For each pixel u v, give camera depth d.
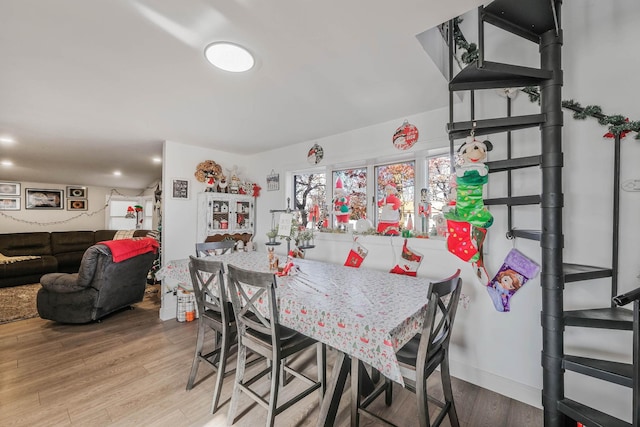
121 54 1.53
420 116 2.45
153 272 4.59
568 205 1.67
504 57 1.89
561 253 1.43
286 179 3.67
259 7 1.18
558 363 1.43
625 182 1.51
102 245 3.11
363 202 2.99
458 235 1.77
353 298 1.59
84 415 1.70
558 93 1.40
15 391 1.92
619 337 1.56
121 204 7.04
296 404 1.84
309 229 3.17
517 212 1.88
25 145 3.58
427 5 1.19
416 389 1.33
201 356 2.01
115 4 1.15
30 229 5.89
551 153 1.42
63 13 1.20
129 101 2.17
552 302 1.43
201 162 3.68
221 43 1.44
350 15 1.24
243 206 3.91
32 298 4.10
